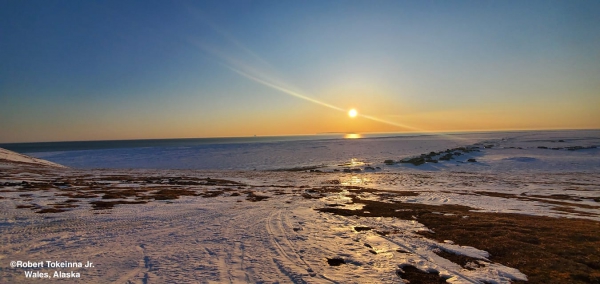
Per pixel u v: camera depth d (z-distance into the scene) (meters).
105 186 23.08
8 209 12.96
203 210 14.59
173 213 13.65
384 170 43.06
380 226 11.91
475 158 52.41
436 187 27.34
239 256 8.00
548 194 22.64
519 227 11.17
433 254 8.50
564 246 8.82
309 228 11.27
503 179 32.41
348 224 12.21
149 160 64.19
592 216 13.98
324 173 39.53
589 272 6.94
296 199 19.31
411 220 13.10
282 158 65.56
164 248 8.55
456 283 6.54
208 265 7.30
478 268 7.43
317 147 104.44
